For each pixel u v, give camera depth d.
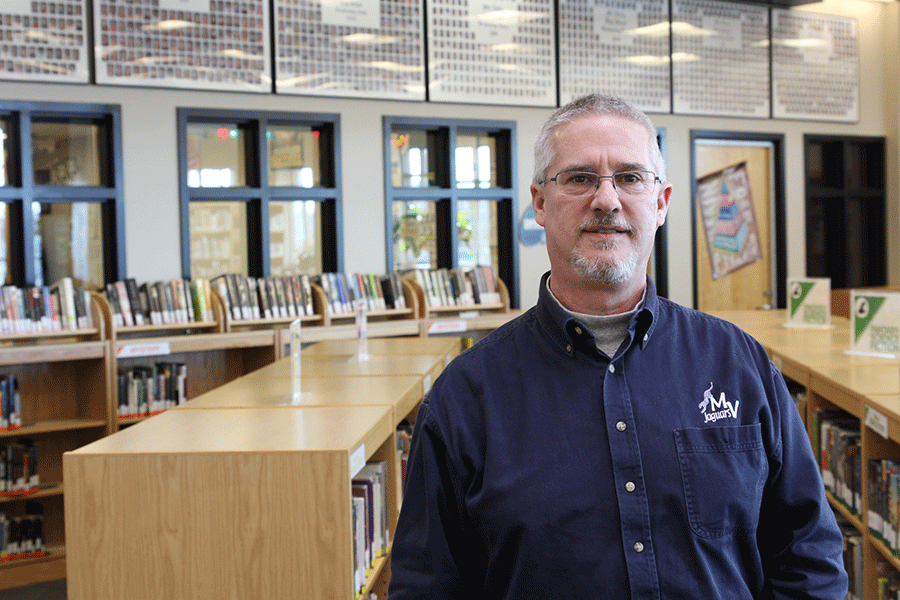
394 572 1.21
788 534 1.17
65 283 4.16
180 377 4.48
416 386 2.99
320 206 5.46
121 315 4.36
